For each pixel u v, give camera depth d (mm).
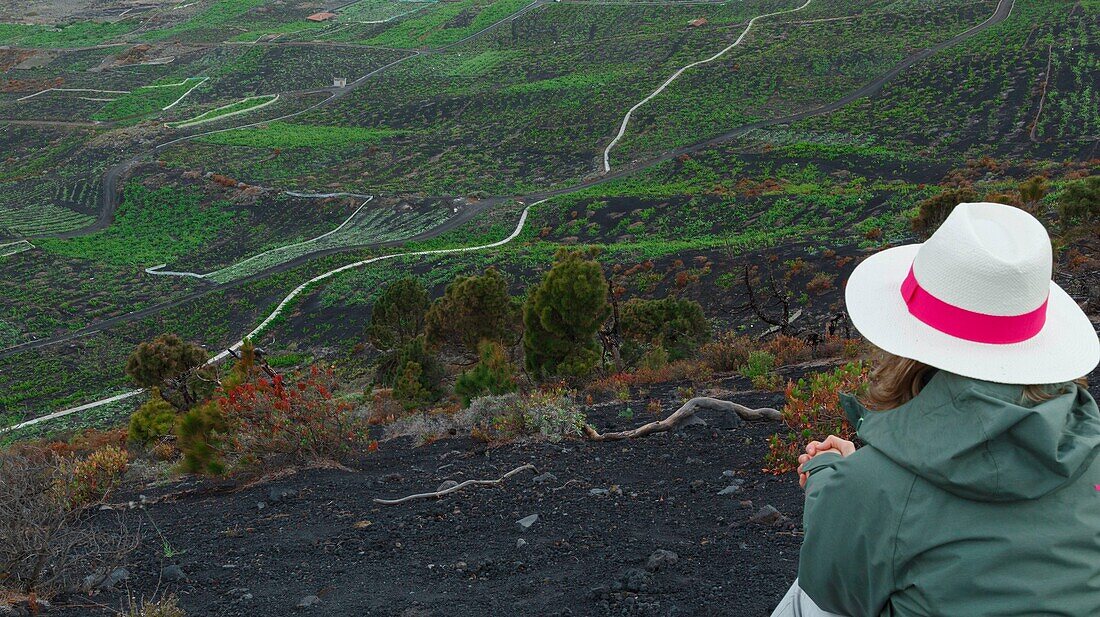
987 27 177875
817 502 1651
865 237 61844
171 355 31359
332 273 96812
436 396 23438
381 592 4969
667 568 4781
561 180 136750
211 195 143750
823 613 1816
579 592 4535
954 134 124000
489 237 107750
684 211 100562
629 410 11766
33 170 173375
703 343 26781
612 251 79250
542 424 10297
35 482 6090
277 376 10602
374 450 11188
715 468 7594
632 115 159500
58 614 4844
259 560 5945
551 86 185875
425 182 143875
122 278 113188
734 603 4133
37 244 131500
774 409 9836
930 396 1564
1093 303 15531
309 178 152250
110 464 10766
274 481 9461
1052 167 100688
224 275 107000
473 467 9016
